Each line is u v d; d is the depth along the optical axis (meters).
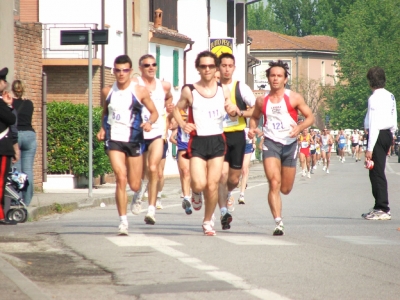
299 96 26.58
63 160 56.81
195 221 32.53
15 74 46.69
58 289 17.59
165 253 22.44
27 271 19.78
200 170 25.61
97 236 26.22
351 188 60.62
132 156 26.19
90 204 41.97
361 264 20.94
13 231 28.06
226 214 27.69
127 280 18.56
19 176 32.03
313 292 17.17
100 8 74.38
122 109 25.80
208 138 25.52
